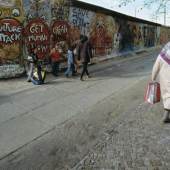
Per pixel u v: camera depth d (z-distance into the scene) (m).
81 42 10.91
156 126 5.57
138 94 8.48
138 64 16.55
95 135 5.28
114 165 4.09
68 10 13.73
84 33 15.48
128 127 5.59
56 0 12.80
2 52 10.60
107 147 4.71
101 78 11.33
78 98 8.07
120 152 4.50
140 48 27.36
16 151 4.73
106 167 4.04
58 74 12.26
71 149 4.72
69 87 9.52
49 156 4.50
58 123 6.03
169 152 4.42
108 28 18.81
